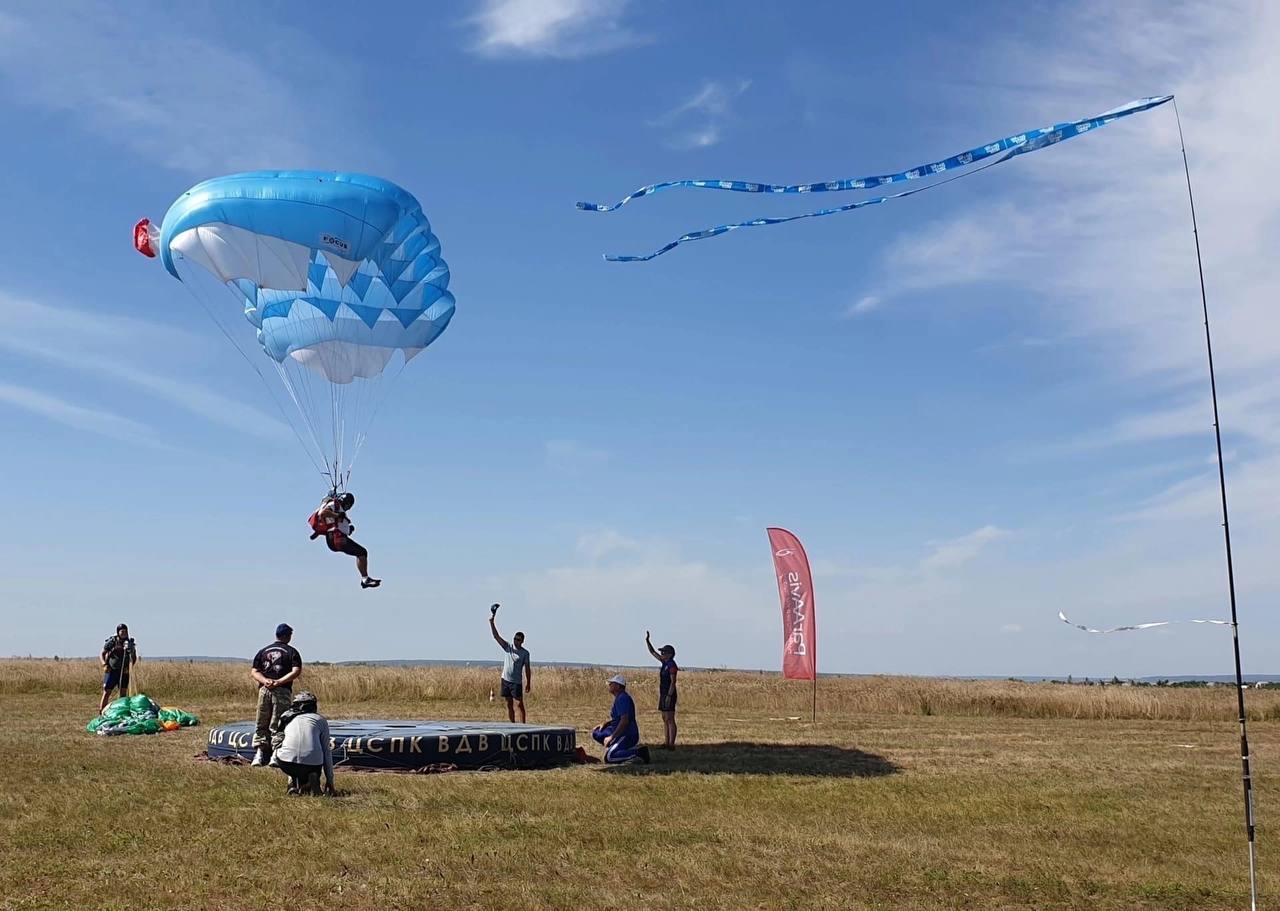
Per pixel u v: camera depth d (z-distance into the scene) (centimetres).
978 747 1825
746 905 814
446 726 1609
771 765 1528
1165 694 2961
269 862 874
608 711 2567
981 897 859
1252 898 762
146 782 1212
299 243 1436
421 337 1634
